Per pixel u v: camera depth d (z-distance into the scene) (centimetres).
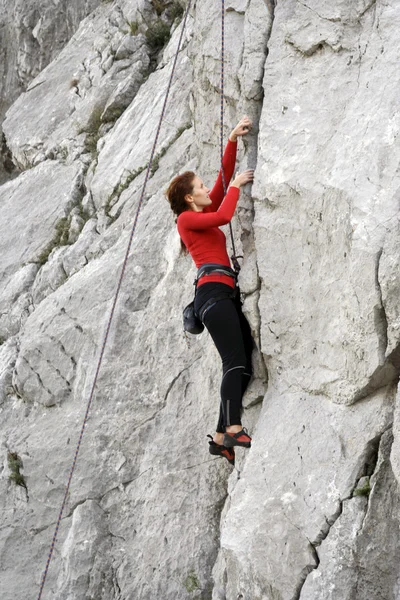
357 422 637
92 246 1093
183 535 791
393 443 586
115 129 1265
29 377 992
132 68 1338
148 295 965
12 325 1120
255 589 651
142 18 1389
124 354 929
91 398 891
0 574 882
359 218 643
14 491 927
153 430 864
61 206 1238
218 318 706
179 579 771
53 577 849
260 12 783
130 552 816
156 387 886
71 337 982
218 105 841
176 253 960
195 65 885
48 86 1511
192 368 871
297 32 748
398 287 606
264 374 737
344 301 652
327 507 624
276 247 718
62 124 1411
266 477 675
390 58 684
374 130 669
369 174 656
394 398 627
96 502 858
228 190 721
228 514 688
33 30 1688
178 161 1086
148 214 1050
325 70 727
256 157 768
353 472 623
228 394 706
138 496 839
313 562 622
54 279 1113
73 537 844
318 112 718
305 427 669
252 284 734
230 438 698
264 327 721
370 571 596
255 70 770
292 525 641
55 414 957
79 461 889
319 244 685
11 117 1515
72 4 1655
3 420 991
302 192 698
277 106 746
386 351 619
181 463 825
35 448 934
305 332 691
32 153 1420
